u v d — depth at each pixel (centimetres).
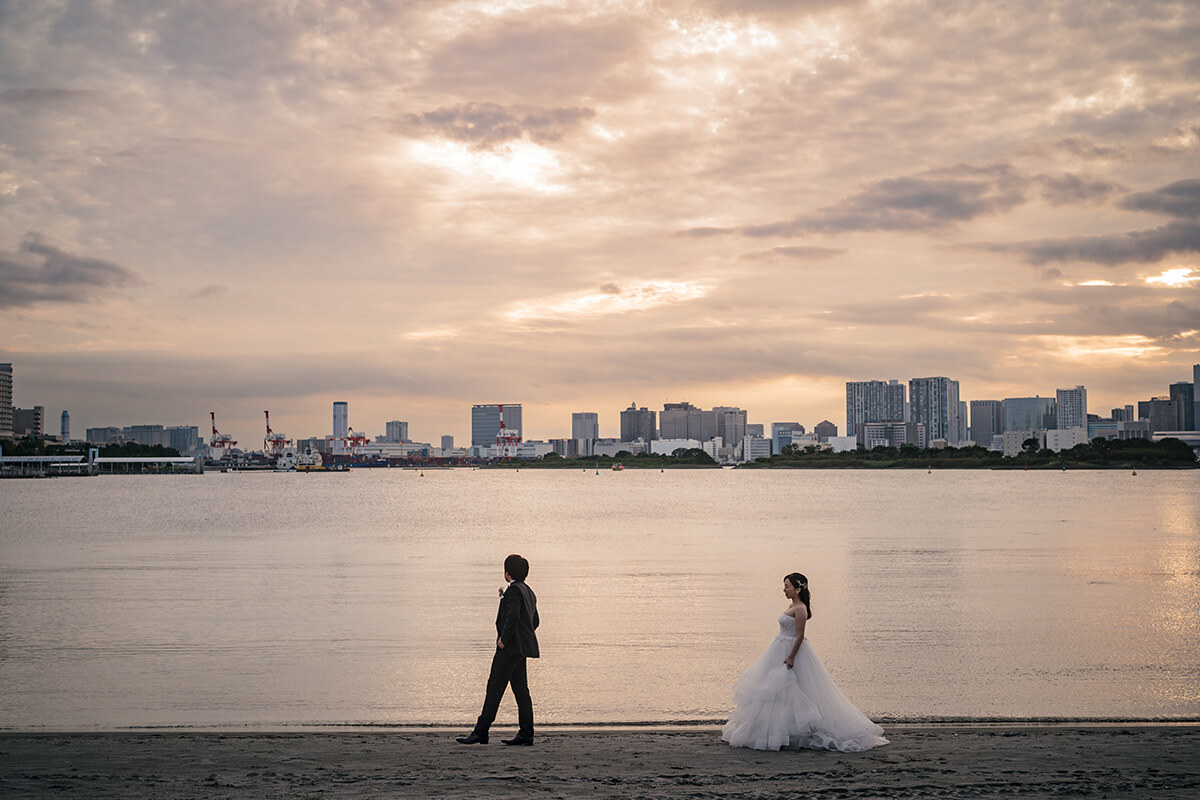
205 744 1291
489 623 2534
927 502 11694
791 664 1245
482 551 4944
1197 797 983
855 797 986
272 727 1495
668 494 16425
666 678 1859
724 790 1015
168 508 11300
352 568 4044
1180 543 5128
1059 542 5244
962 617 2572
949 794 995
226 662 2023
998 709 1592
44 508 11244
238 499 14862
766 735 1234
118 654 2114
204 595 3125
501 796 991
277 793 1006
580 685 1802
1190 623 2467
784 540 5550
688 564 4119
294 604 2908
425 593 3175
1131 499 12294
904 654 2069
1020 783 1039
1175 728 1370
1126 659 2011
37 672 1925
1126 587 3212
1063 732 1343
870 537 5734
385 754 1216
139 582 3512
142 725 1522
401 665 1995
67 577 3697
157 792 1012
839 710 1248
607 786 1034
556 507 11319
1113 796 987
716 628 2425
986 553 4572
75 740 1317
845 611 2684
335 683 1827
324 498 15338
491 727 1474
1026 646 2156
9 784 1048
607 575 3688
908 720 1516
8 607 2844
